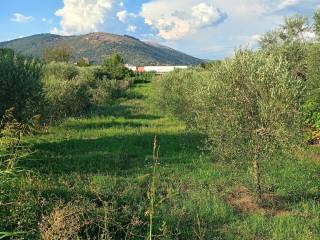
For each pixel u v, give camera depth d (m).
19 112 16.09
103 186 11.20
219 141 10.91
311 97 17.70
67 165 14.02
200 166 14.30
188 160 15.25
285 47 24.02
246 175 12.15
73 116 28.38
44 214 7.92
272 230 9.04
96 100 38.06
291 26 25.61
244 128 10.66
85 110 31.80
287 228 9.09
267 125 10.37
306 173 13.32
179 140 19.22
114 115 30.30
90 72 45.22
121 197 10.23
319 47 18.31
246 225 9.29
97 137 20.27
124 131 22.08
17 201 7.64
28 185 9.21
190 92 21.42
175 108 25.48
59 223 6.43
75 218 7.36
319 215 9.95
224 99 10.74
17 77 16.17
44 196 9.42
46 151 16.17
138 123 25.78
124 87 53.31
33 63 17.88
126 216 8.76
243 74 10.57
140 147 17.72
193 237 8.55
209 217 9.67
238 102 10.66
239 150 10.71
